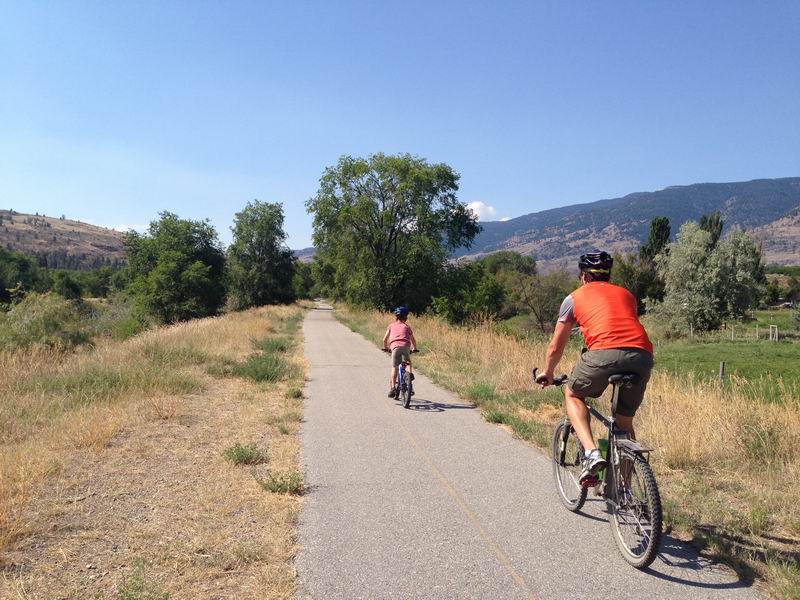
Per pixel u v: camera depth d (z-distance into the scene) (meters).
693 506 4.69
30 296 19.42
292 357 16.14
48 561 3.62
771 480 5.13
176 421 7.63
